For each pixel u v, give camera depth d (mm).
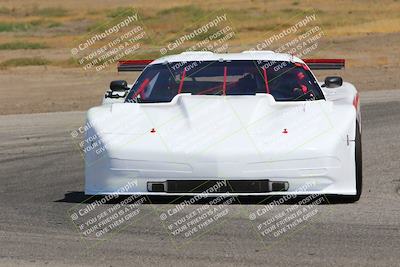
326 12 181125
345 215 23109
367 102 53438
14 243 20578
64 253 19516
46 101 65625
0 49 132375
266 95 26828
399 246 19578
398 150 36125
